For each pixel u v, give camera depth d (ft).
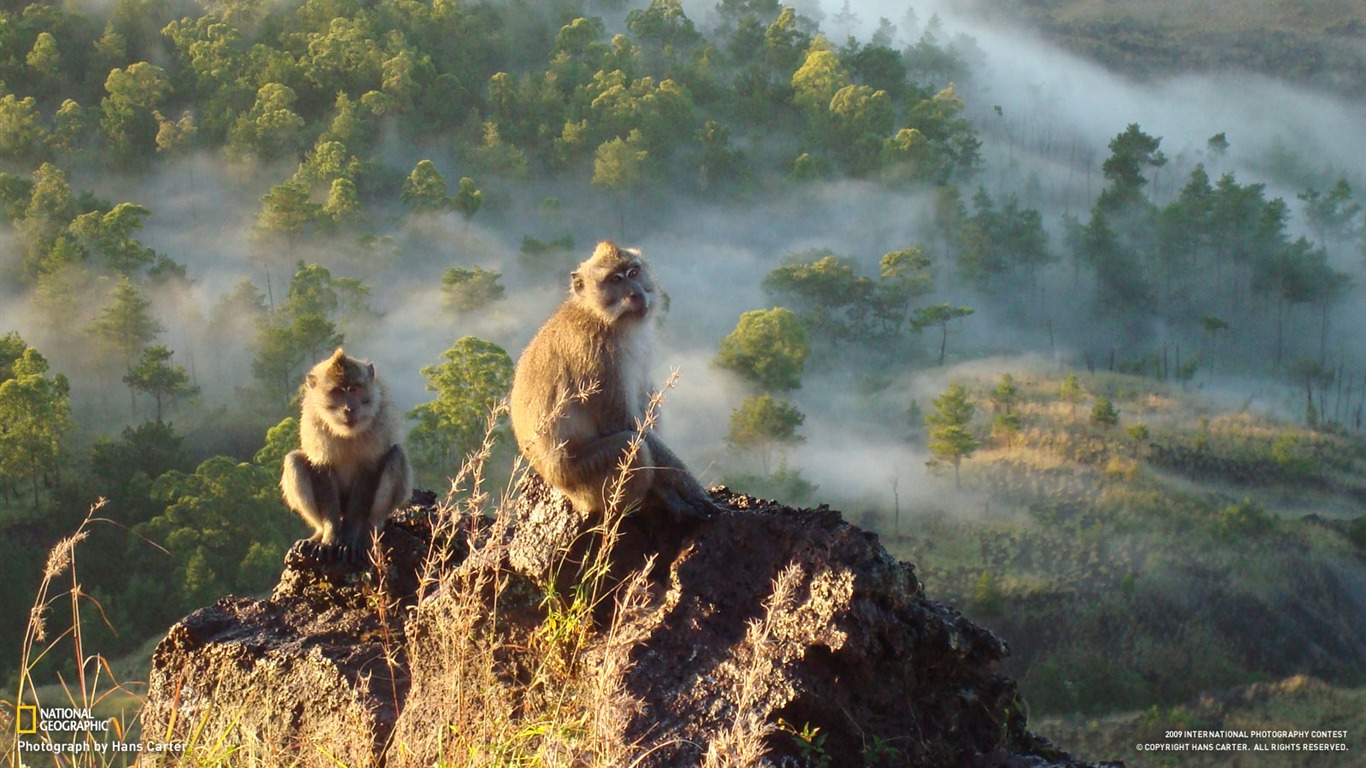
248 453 388.78
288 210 573.74
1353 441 411.13
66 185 574.15
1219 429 406.41
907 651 25.22
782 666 23.75
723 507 28.35
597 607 27.20
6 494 316.81
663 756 22.12
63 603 241.96
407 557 32.86
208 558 248.11
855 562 25.20
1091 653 266.16
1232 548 308.81
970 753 25.38
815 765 23.15
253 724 25.46
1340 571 296.71
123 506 312.50
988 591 281.54
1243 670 263.70
